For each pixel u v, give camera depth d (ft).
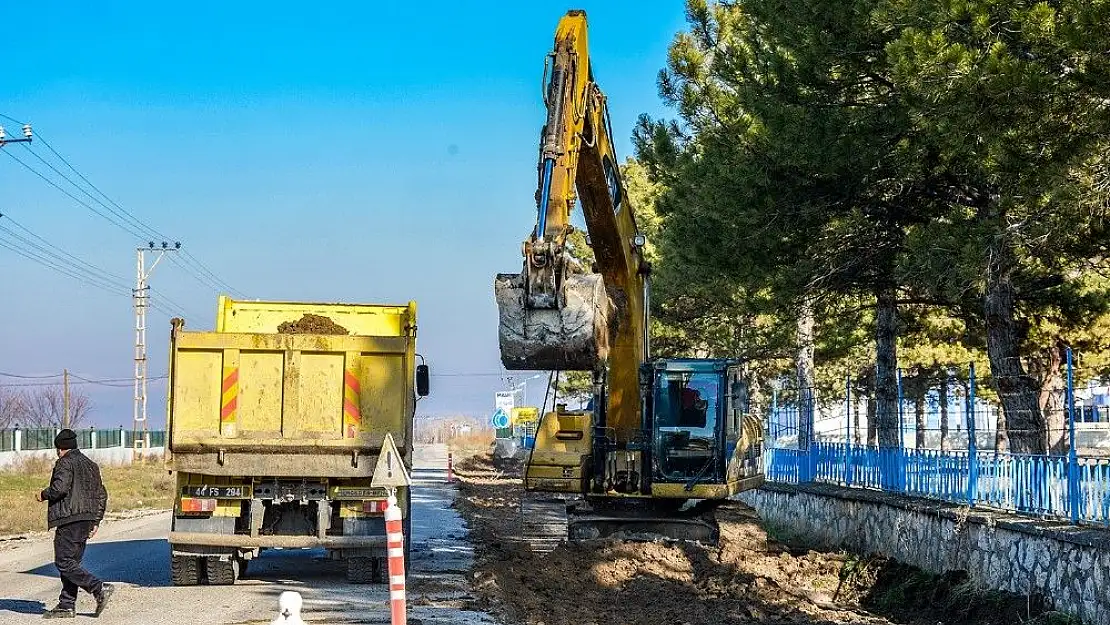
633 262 64.18
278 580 54.13
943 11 44.01
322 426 50.62
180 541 50.21
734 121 69.51
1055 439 56.70
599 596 51.44
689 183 74.08
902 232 64.59
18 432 207.10
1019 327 77.30
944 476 58.75
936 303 74.74
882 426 75.25
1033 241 48.26
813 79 58.90
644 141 90.89
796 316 83.56
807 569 62.18
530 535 82.84
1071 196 43.16
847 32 56.59
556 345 44.83
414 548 67.10
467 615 43.04
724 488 65.46
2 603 47.57
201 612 43.80
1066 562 42.16
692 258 71.61
